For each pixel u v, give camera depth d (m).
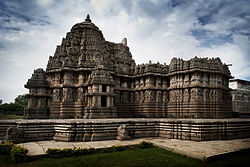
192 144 17.30
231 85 46.59
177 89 34.59
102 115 28.94
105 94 29.81
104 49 40.44
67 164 11.70
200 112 31.09
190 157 13.62
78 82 34.59
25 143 17.38
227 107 34.81
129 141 18.64
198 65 31.97
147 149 16.19
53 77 35.62
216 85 32.78
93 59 36.09
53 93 34.12
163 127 21.97
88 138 18.62
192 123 19.77
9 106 70.62
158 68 37.19
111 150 15.37
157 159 12.97
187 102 32.50
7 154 13.97
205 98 31.77
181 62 34.56
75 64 35.41
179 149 14.93
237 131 21.50
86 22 41.31
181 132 20.45
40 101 34.31
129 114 38.88
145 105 36.12
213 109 31.78
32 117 32.97
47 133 19.17
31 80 34.12
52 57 38.22
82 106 32.66
